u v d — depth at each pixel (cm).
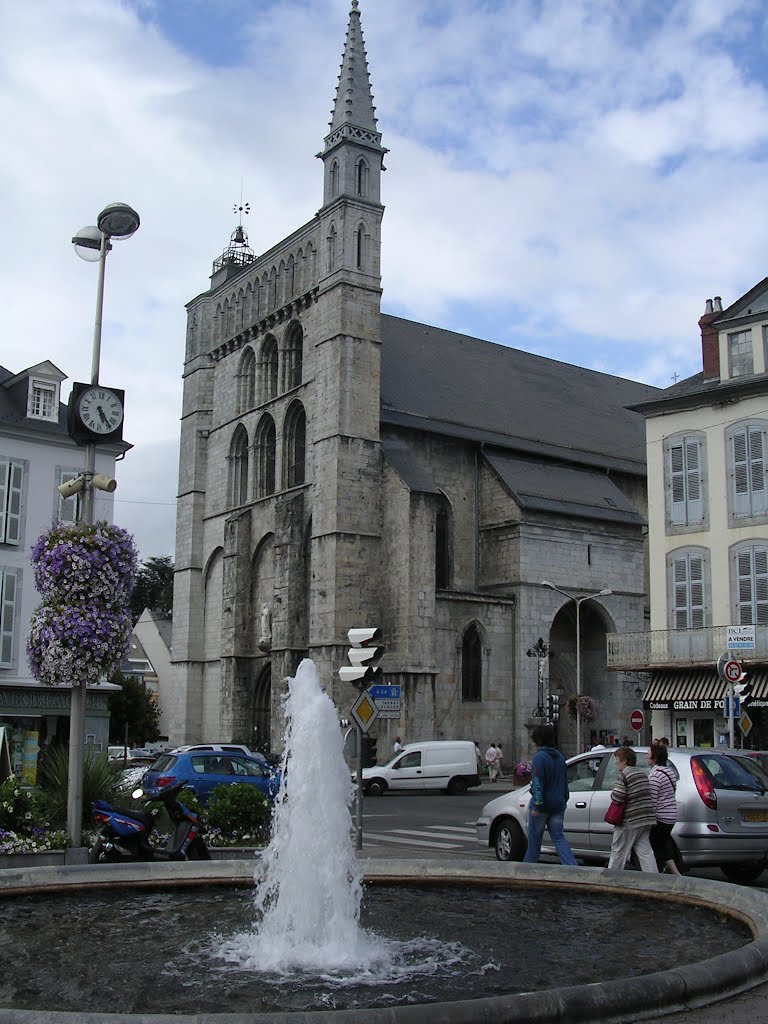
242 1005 836
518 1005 689
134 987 883
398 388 5984
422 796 4269
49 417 3875
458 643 5306
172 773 2830
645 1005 744
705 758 1756
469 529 5838
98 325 2045
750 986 821
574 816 1884
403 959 986
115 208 2036
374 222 5638
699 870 1980
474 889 1304
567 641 5906
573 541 5722
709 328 4091
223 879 1312
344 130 5681
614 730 5666
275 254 6219
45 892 1249
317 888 1119
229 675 5928
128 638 1872
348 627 5203
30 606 3734
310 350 5772
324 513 5353
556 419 6662
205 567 6588
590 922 1117
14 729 3641
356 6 5953
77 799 1794
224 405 6606
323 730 1235
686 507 4053
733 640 3222
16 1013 656
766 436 3850
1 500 3703
